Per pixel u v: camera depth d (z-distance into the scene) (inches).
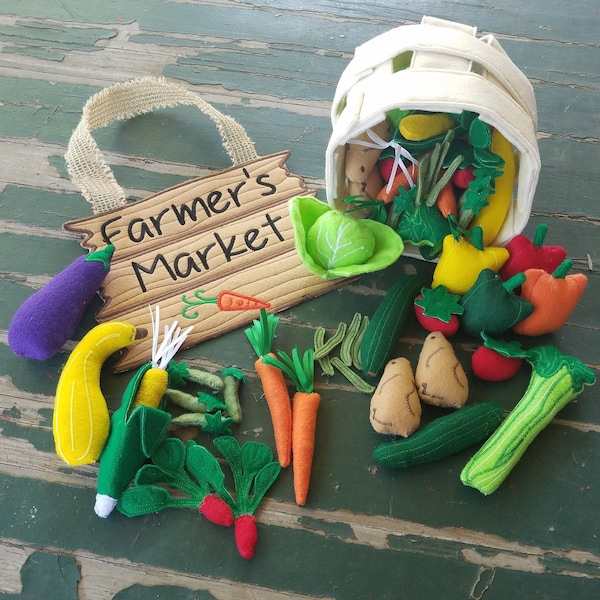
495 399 37.1
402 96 30.4
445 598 32.5
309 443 35.0
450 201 37.2
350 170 37.1
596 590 32.7
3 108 48.8
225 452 34.6
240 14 52.7
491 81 32.3
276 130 47.4
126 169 46.0
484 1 52.7
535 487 34.9
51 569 33.3
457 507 34.4
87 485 35.2
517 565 33.2
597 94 48.4
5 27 52.6
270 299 40.3
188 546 33.7
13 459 36.1
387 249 38.1
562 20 51.8
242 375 37.4
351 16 52.5
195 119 48.2
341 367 37.8
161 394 35.4
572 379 34.4
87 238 41.9
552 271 38.1
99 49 51.4
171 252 41.7
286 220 42.8
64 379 35.2
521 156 34.9
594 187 44.5
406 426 34.1
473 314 36.5
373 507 34.4
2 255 42.6
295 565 33.2
